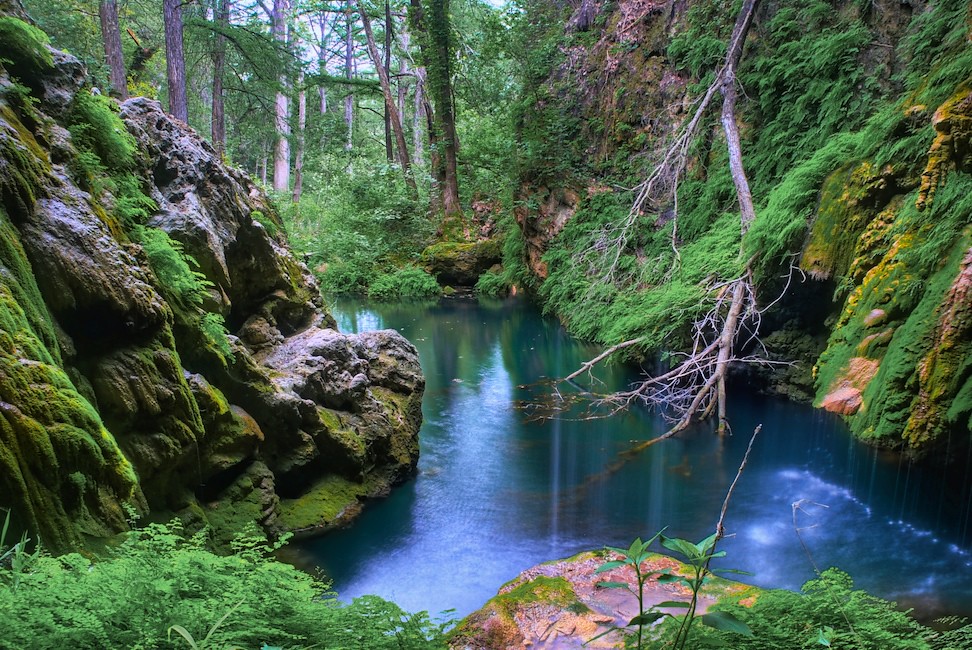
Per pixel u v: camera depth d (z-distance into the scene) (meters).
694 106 15.45
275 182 29.58
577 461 8.93
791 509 7.32
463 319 19.77
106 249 5.09
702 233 14.19
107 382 4.99
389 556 6.38
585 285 16.08
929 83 8.88
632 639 2.77
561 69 20.95
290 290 8.88
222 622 2.01
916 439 7.09
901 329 7.93
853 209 9.45
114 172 6.16
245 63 23.30
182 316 6.17
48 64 5.78
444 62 25.09
